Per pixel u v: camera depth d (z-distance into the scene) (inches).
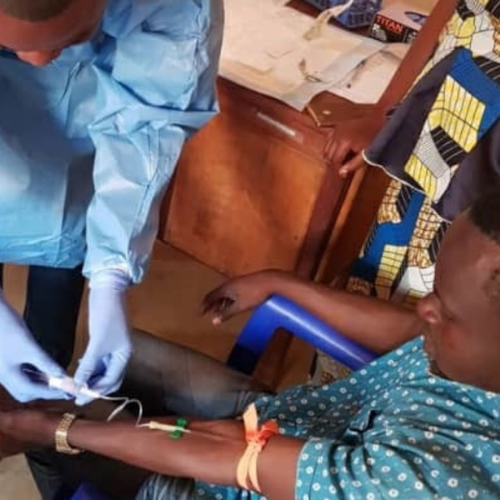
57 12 31.8
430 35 55.9
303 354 78.5
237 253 75.0
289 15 70.1
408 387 41.5
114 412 48.2
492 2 46.6
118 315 46.7
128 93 46.4
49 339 62.7
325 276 71.4
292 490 38.2
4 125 47.6
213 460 40.9
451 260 37.0
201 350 77.5
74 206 50.1
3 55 45.1
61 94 47.2
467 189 48.8
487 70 47.4
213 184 71.7
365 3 70.2
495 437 37.8
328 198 65.0
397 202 55.9
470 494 35.4
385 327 51.5
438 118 49.8
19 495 64.5
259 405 50.2
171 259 83.7
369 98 64.4
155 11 43.4
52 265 54.1
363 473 36.7
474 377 38.8
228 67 64.5
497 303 35.8
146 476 49.4
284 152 65.5
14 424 47.1
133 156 47.1
